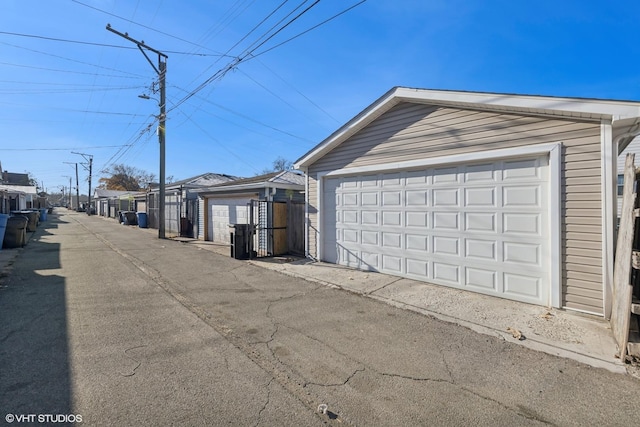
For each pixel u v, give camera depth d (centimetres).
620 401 285
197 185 1795
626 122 452
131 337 414
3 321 464
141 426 247
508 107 546
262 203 1115
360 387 306
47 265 881
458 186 625
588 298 482
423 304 548
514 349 385
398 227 725
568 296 499
